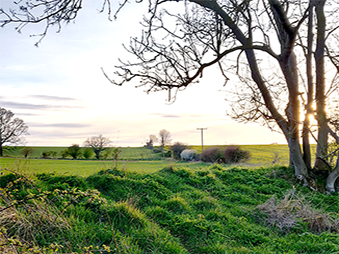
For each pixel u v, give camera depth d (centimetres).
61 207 551
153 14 618
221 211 680
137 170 948
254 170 1121
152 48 620
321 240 553
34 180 673
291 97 908
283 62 798
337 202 848
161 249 473
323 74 936
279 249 524
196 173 1007
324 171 1063
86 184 721
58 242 446
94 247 448
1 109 3800
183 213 651
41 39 558
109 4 571
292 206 693
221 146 2695
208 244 513
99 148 4353
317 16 962
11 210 486
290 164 1108
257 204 789
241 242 542
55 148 6406
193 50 636
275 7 610
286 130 1023
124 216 556
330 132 945
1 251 357
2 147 3784
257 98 827
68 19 584
